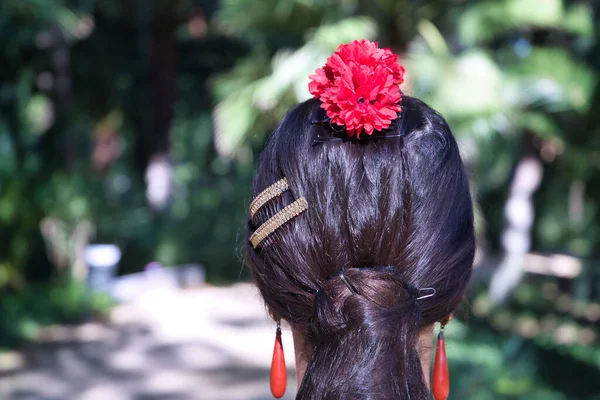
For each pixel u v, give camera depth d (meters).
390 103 0.92
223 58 12.70
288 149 0.98
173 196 13.08
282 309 0.96
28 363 6.88
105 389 6.19
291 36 6.24
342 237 0.92
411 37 5.57
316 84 0.98
